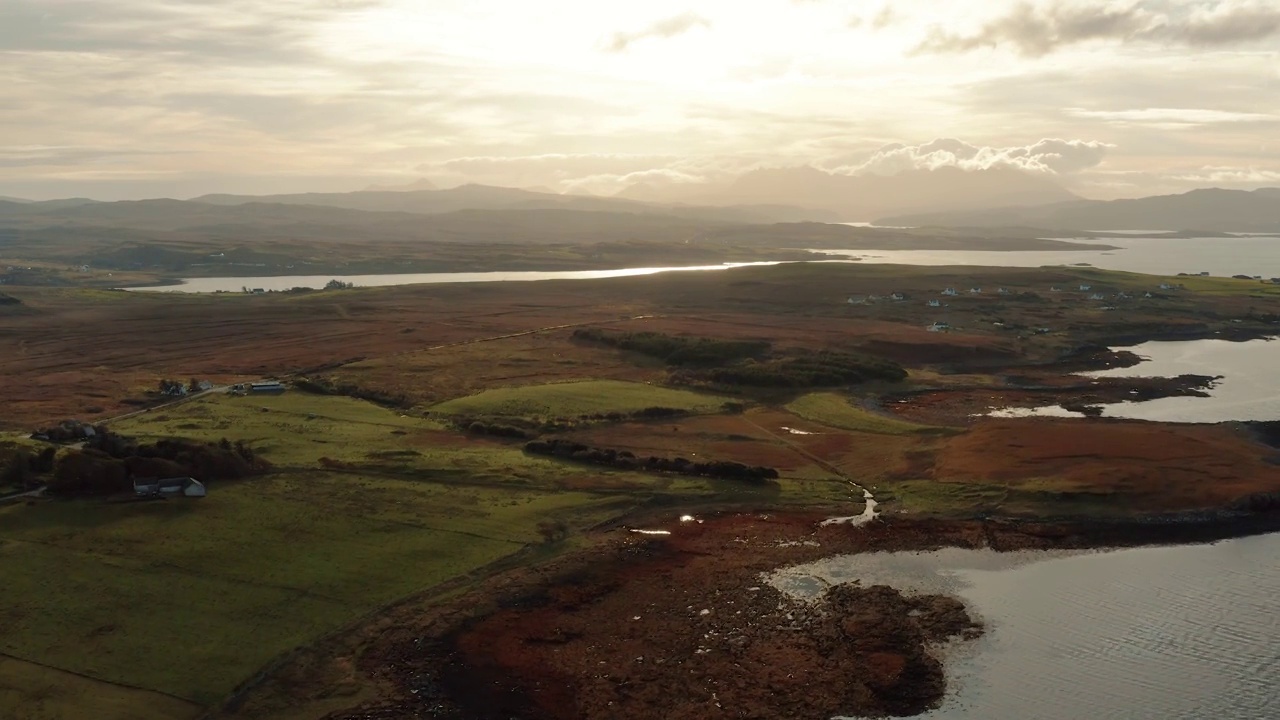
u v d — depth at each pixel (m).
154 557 76.62
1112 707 56.50
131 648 62.22
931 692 58.12
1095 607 70.19
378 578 73.94
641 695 57.97
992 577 76.06
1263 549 81.06
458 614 68.38
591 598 72.00
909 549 82.38
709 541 84.31
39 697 56.06
